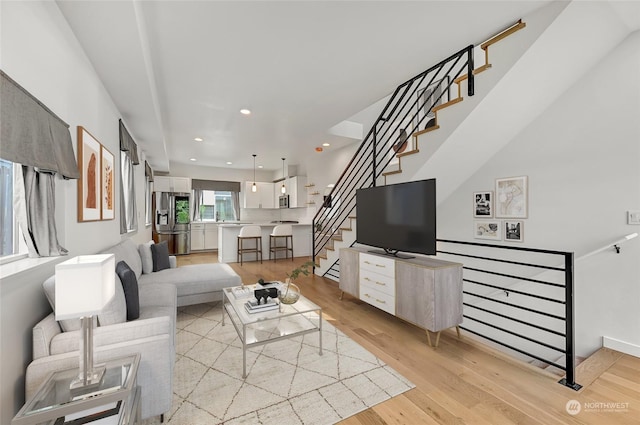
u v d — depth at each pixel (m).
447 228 4.14
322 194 7.10
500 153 3.46
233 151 6.46
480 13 2.12
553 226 3.00
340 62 2.74
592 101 2.69
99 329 1.49
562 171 2.91
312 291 4.27
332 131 5.15
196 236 8.27
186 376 2.07
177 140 5.47
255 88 3.26
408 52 2.61
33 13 1.52
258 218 9.31
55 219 1.84
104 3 1.72
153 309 2.26
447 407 1.74
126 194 4.12
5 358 1.25
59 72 1.81
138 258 3.36
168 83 3.12
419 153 3.11
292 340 2.65
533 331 3.24
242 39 2.34
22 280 1.39
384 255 3.17
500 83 2.40
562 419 1.63
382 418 1.65
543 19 2.08
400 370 2.15
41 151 1.48
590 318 2.72
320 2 1.94
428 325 2.52
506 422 1.61
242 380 2.02
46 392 1.16
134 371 1.28
